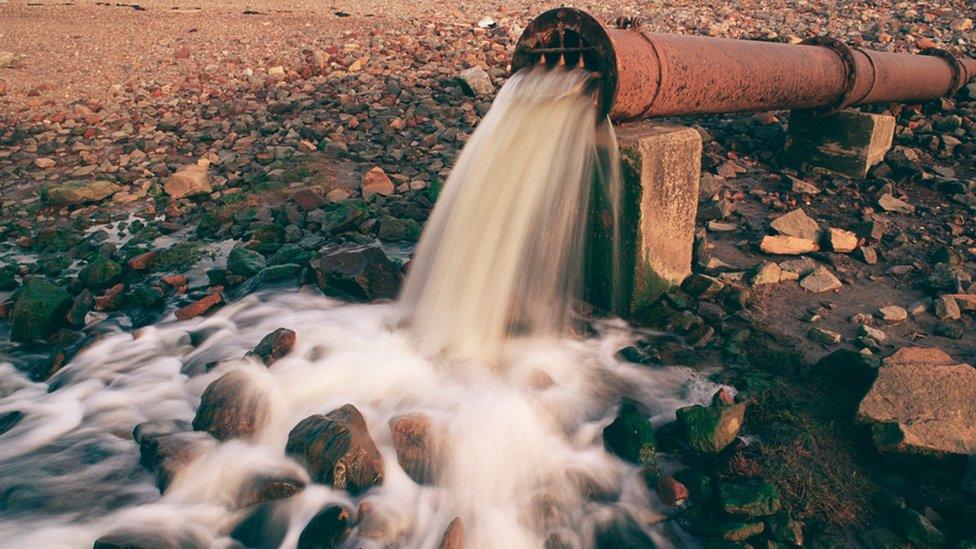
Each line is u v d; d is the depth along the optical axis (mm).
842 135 6855
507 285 4637
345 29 13188
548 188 4594
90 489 3832
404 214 6465
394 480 3803
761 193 6680
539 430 4066
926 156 7246
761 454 3861
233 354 4785
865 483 3709
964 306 4949
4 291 5711
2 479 3893
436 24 13344
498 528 3604
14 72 11031
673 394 4309
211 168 7730
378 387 4395
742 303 5039
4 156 8188
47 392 4594
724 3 15469
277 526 3650
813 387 4293
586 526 3611
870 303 5117
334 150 7730
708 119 8383
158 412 4344
